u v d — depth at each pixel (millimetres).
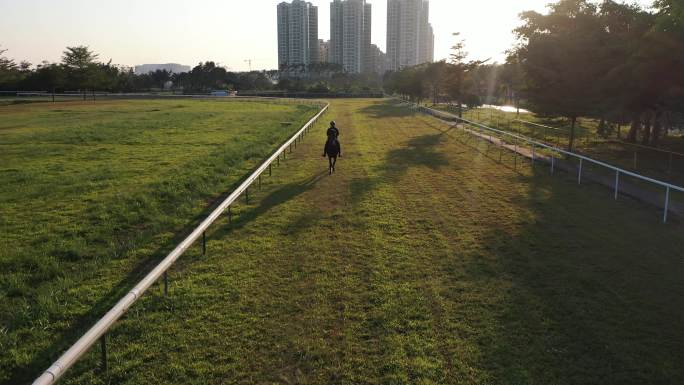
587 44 24078
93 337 5676
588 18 25375
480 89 93688
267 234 11398
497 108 73312
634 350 6473
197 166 20156
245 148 25547
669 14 19188
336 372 5969
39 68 94375
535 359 6277
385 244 10664
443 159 23047
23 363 6180
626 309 7645
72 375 5918
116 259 9891
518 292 8227
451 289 8336
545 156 24188
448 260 9719
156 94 104062
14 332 6879
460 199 15016
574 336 6824
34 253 10039
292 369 6043
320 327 7035
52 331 6988
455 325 7074
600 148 28469
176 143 27844
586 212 13562
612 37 24297
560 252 10242
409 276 8898
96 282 8742
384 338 6730
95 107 62719
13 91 88062
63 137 29969
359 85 133500
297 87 122625
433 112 53375
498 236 11312
